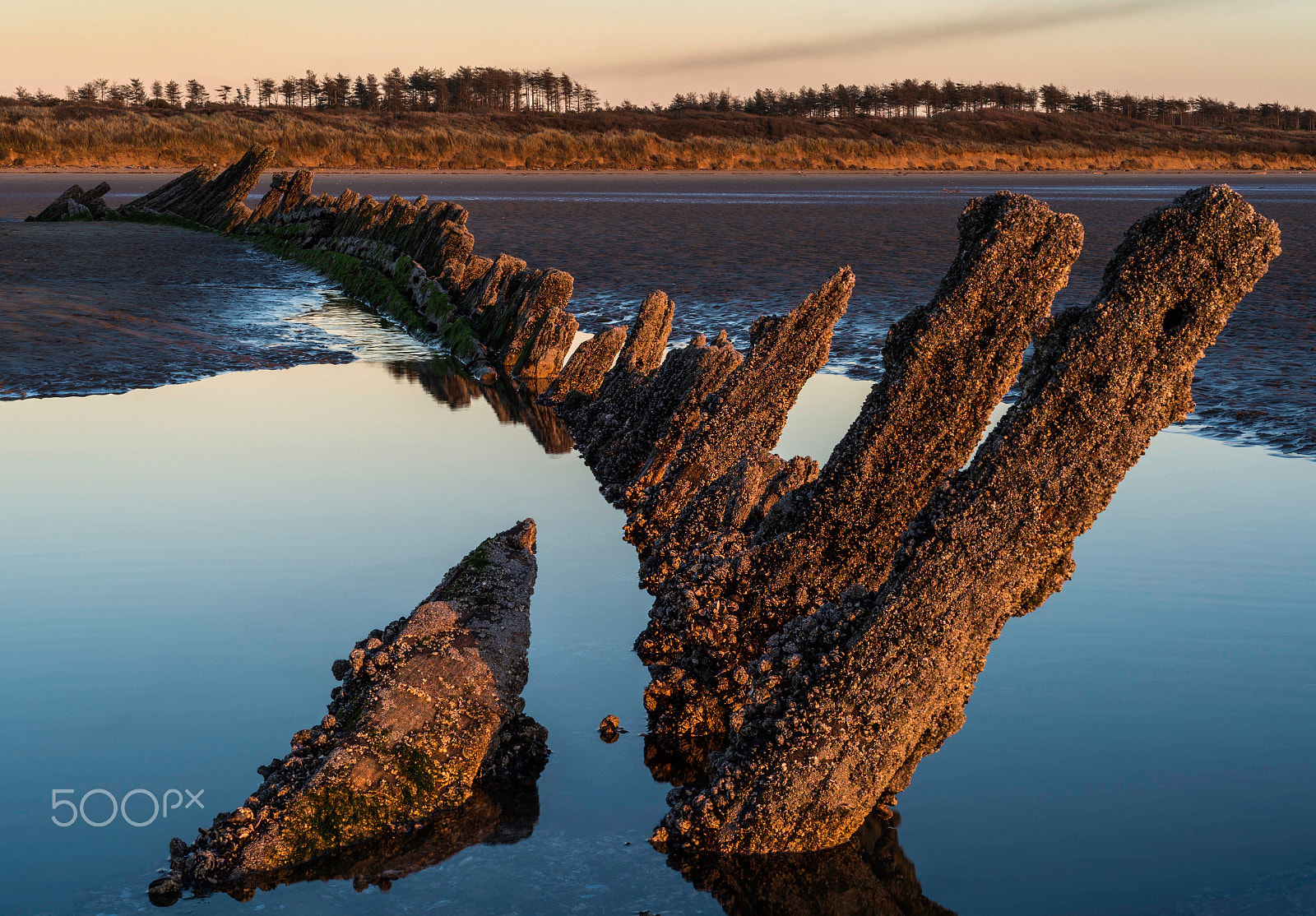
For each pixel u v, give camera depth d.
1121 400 4.80
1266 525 9.87
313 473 11.84
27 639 7.55
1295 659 7.32
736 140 141.88
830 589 6.28
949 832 5.48
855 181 106.94
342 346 19.95
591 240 39.09
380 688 5.75
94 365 16.69
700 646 6.72
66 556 9.14
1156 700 6.80
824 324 9.20
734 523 7.75
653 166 128.75
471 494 11.29
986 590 4.99
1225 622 7.90
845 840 5.30
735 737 5.50
